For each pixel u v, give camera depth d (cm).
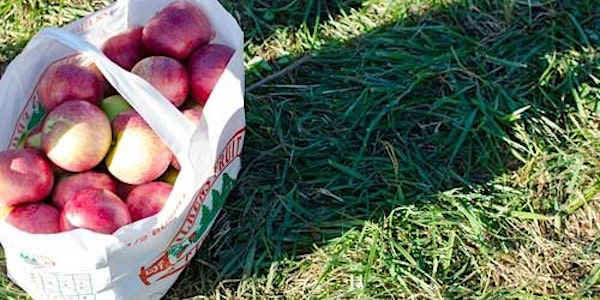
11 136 84
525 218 92
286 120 100
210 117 76
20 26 108
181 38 85
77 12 109
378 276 87
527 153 98
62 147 78
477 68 105
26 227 76
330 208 93
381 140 98
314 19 110
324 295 87
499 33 109
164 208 75
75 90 81
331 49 107
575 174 95
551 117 101
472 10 111
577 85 103
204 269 88
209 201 82
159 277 80
